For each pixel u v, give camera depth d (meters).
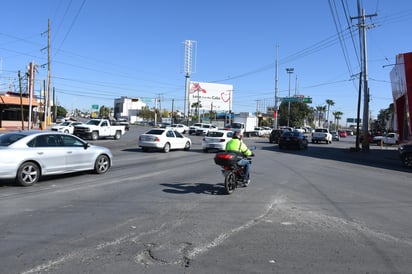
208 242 5.59
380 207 8.38
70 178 11.39
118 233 5.93
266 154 24.06
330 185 11.55
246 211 7.64
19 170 9.69
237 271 4.51
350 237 6.00
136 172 13.20
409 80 26.20
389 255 5.19
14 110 49.66
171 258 4.89
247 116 63.75
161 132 23.00
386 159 24.47
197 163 16.81
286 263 4.80
